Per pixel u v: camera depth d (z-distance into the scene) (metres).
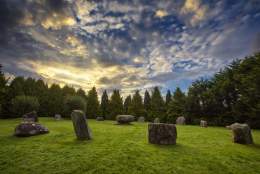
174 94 59.50
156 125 12.10
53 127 20.11
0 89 48.09
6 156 8.88
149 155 9.33
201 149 10.95
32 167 7.60
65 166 7.71
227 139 14.68
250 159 9.41
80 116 13.22
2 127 19.28
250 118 32.09
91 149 10.18
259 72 30.03
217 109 39.66
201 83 43.66
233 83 37.19
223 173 7.55
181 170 7.64
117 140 12.83
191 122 42.97
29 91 64.75
